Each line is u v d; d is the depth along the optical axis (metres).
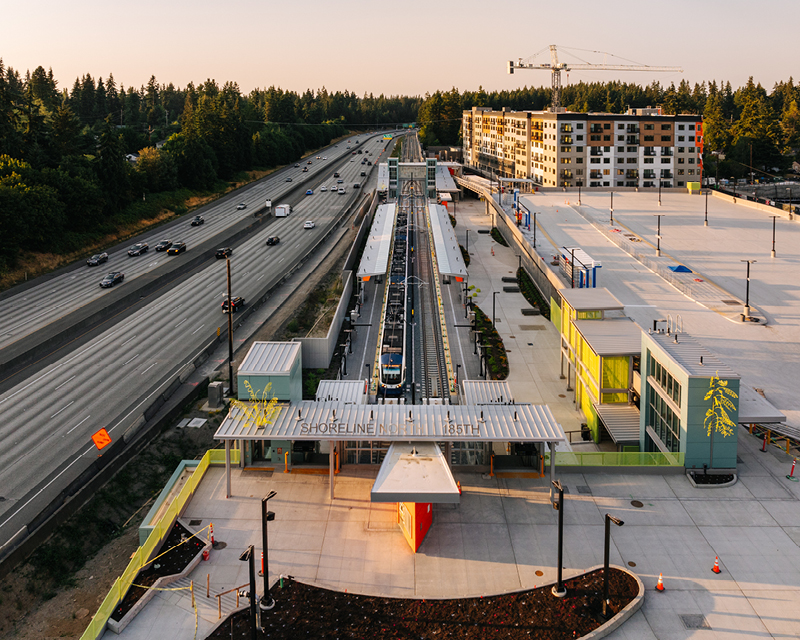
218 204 197.12
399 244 144.75
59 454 60.44
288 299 111.69
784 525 45.81
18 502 53.16
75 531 52.94
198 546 44.88
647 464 52.53
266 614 38.28
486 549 44.22
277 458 54.19
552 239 148.00
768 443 56.44
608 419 62.91
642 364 59.91
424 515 45.16
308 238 155.25
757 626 37.16
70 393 73.62
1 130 147.00
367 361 90.75
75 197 141.25
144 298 110.31
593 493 50.06
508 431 49.94
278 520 47.62
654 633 36.72
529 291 120.50
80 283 117.38
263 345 60.06
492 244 161.25
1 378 77.94
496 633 36.56
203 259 136.38
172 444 67.06
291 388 55.03
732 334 91.12
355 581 41.53
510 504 49.00
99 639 37.22
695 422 51.12
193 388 76.38
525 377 84.44
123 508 57.56
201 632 37.50
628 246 137.12
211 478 53.03
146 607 39.69
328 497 50.41
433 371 86.81
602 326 72.12
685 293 108.81
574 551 43.72
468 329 102.94
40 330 91.94
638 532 45.41
